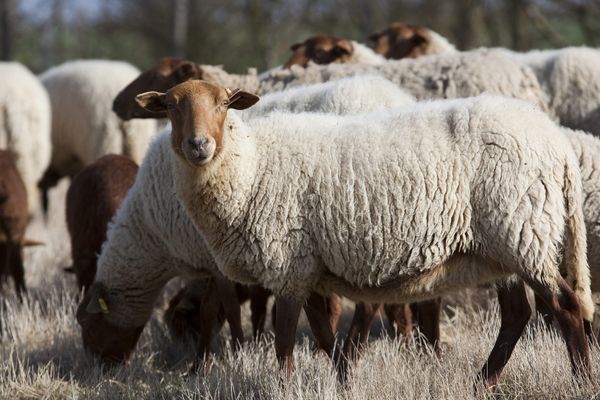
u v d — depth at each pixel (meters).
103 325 11.95
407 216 9.04
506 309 9.55
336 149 9.37
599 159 10.76
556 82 14.63
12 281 16.33
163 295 14.65
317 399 8.97
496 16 37.62
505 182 8.81
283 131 9.63
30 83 19.62
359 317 10.59
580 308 8.87
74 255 13.98
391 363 10.10
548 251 8.81
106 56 53.34
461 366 9.90
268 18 43.75
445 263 9.14
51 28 50.41
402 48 18.88
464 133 9.05
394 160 9.14
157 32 50.44
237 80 14.69
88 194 13.78
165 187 11.15
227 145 9.22
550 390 9.09
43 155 19.83
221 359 11.77
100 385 10.68
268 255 9.40
